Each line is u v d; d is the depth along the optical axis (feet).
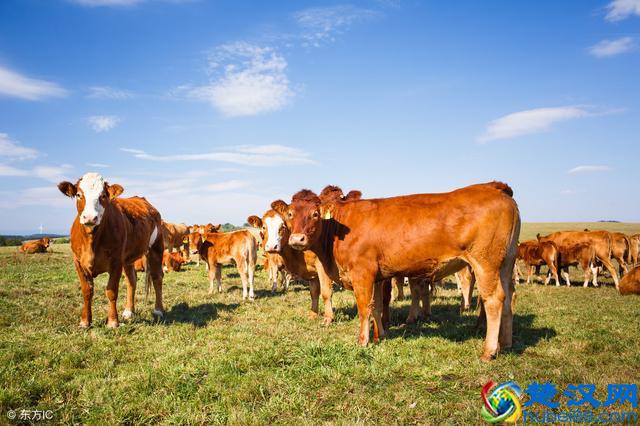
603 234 57.26
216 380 17.33
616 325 28.14
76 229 25.54
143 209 32.30
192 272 67.92
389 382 17.34
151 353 21.31
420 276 22.90
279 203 25.54
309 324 29.27
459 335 25.36
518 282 65.62
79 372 18.63
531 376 17.74
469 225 20.58
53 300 36.94
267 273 68.90
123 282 51.21
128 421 14.29
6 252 108.06
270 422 14.24
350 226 23.50
